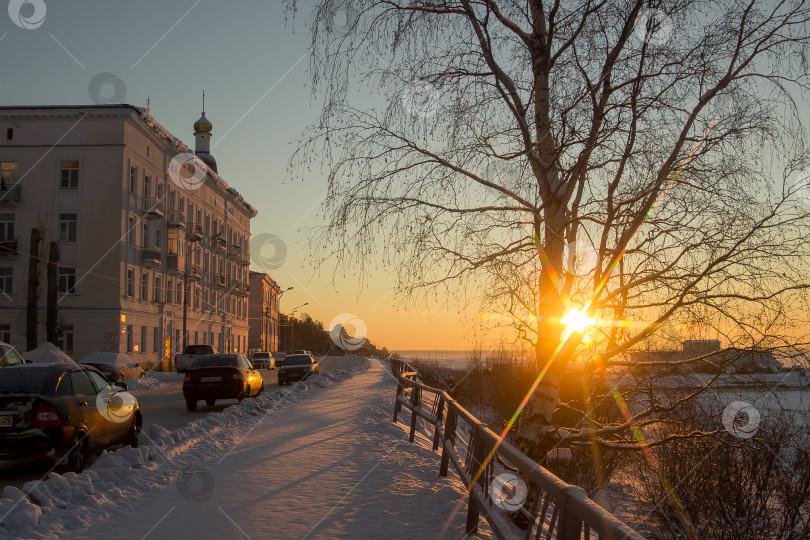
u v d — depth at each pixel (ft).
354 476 27.22
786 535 26.76
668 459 28.35
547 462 21.16
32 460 32.37
